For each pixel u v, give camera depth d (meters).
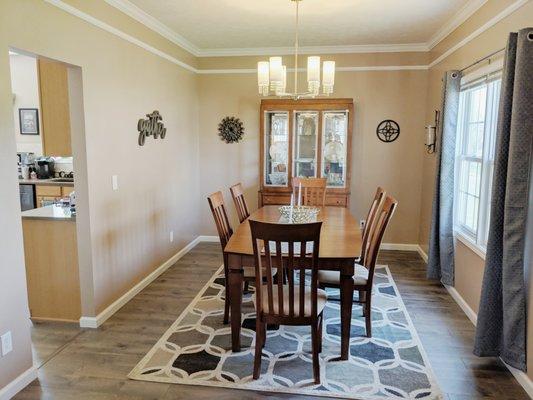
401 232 5.40
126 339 2.97
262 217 3.66
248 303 3.59
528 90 2.25
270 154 5.27
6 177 2.27
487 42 3.10
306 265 2.47
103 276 3.29
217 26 4.21
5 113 2.25
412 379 2.47
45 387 2.39
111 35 3.33
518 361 2.41
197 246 5.58
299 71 5.29
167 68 4.51
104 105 3.24
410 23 4.08
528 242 2.34
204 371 2.55
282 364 2.63
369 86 5.20
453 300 3.70
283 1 3.45
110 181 3.37
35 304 3.26
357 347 2.85
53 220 3.12
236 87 5.47
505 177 2.45
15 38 2.31
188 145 5.26
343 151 5.10
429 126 4.67
